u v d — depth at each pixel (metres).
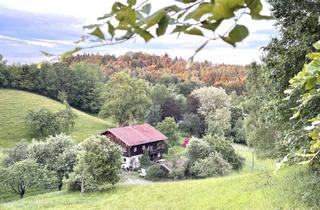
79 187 25.38
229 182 18.80
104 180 23.77
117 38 0.67
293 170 15.91
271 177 16.38
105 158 23.92
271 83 10.55
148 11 0.66
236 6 0.62
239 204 14.02
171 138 50.81
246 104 20.25
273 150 18.77
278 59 9.55
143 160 42.09
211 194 17.25
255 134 19.81
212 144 34.22
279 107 9.26
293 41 9.52
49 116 49.06
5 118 50.25
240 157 34.84
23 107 54.34
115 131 43.97
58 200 22.66
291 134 7.58
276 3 9.22
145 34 0.66
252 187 15.95
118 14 0.66
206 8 0.63
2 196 28.47
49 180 28.75
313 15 8.11
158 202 18.27
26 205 21.70
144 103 53.91
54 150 31.80
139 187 22.95
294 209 10.94
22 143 34.00
